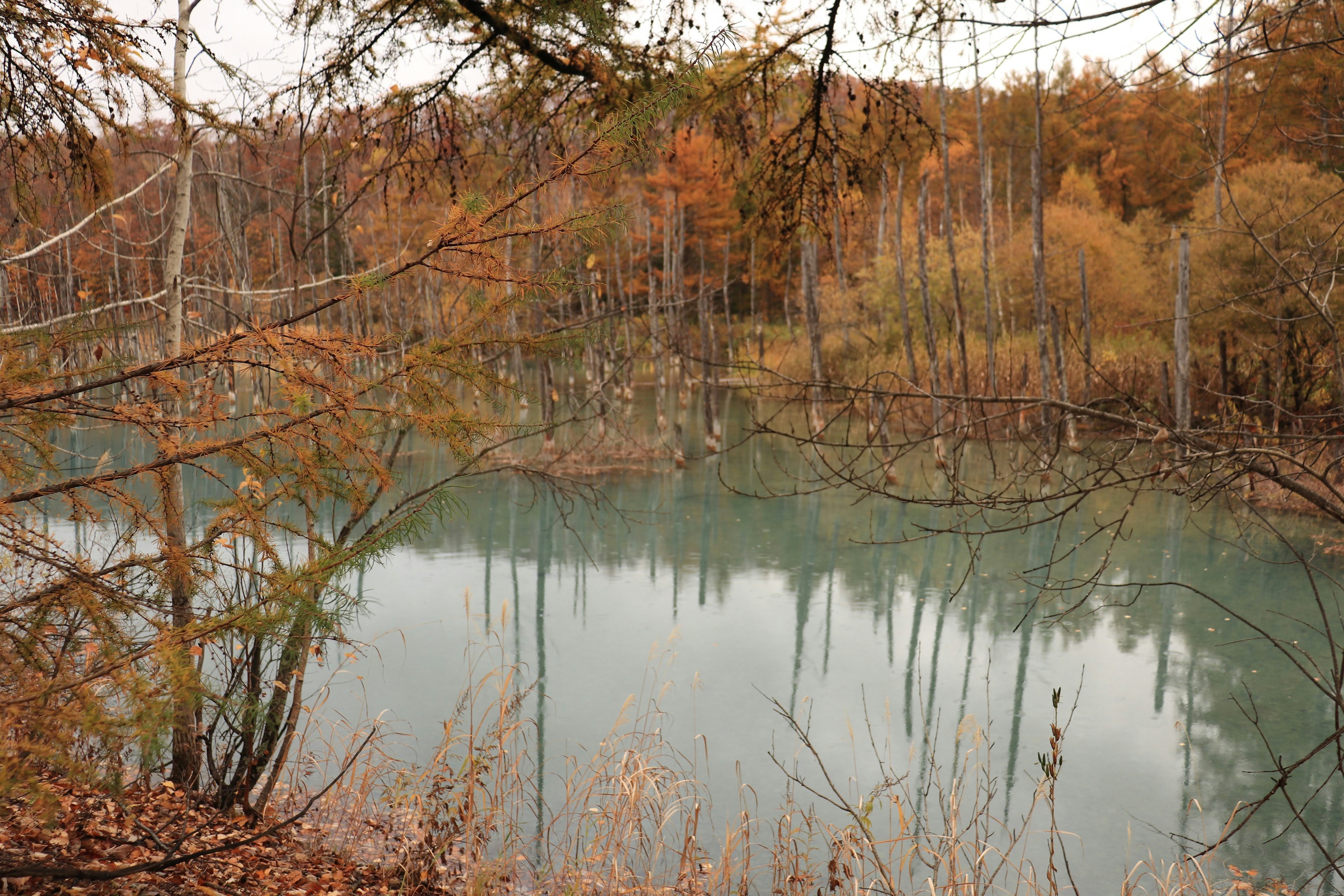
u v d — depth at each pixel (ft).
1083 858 20.06
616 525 55.21
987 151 116.06
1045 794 14.16
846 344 78.43
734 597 40.60
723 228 119.65
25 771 6.35
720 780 23.38
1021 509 12.53
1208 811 22.38
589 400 21.80
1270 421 44.65
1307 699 29.22
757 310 141.38
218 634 8.30
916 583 43.27
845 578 44.04
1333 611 37.70
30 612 7.40
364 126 14.39
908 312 99.91
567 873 17.71
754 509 59.72
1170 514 54.70
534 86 15.26
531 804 21.53
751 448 81.71
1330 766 24.72
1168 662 32.71
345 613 9.86
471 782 16.71
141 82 11.46
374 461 8.97
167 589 8.38
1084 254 67.26
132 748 7.23
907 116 14.51
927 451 73.15
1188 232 25.43
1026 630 36.42
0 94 10.77
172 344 17.31
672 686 29.81
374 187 15.01
